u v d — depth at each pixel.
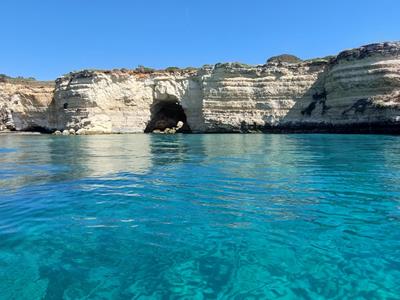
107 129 45.50
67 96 47.50
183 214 6.70
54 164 13.76
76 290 3.98
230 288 4.04
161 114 51.97
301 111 39.00
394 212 6.75
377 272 4.40
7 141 30.28
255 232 5.71
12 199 7.91
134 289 4.02
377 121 31.03
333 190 8.58
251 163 13.38
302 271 4.43
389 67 31.38
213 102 43.12
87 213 6.81
